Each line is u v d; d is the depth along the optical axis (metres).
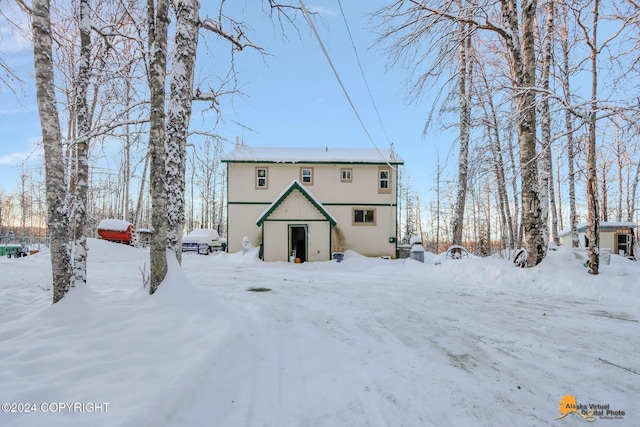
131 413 2.47
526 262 9.62
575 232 15.01
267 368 3.88
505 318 5.89
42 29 4.91
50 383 2.92
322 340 4.77
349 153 24.20
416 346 4.54
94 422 2.35
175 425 2.62
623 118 7.22
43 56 4.91
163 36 5.62
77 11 7.42
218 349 3.94
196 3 6.99
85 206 5.82
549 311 6.38
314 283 9.99
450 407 3.03
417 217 52.34
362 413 2.94
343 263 18.11
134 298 5.42
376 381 3.54
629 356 4.15
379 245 22.25
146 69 8.07
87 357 3.51
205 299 5.52
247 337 4.72
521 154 9.61
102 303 5.20
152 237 5.59
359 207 22.48
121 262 15.83
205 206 39.03
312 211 19.66
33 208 42.88
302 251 21.42
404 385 3.45
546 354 4.23
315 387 3.43
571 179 15.12
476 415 2.89
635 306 6.68
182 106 6.58
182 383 3.04
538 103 8.34
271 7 8.47
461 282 10.10
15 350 3.63
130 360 3.49
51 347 3.74
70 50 8.41
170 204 6.36
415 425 2.76
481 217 41.44
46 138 4.99
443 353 4.29
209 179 37.12
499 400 3.14
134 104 7.31
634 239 19.58
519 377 3.61
